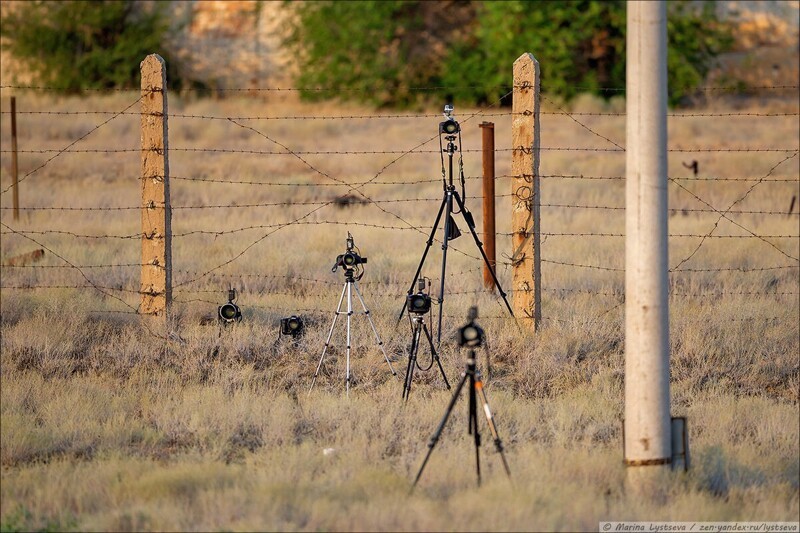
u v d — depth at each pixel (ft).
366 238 180.04
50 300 133.90
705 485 82.89
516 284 126.72
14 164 199.52
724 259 160.45
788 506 80.69
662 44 79.05
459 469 85.35
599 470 84.38
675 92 401.90
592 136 327.26
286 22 408.46
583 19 403.75
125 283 148.56
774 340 122.52
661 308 81.20
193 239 178.40
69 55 405.59
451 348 122.62
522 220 125.90
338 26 403.75
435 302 134.82
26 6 405.59
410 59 413.80
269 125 334.65
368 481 82.12
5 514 76.59
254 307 134.62
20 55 406.21
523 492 78.13
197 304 135.74
